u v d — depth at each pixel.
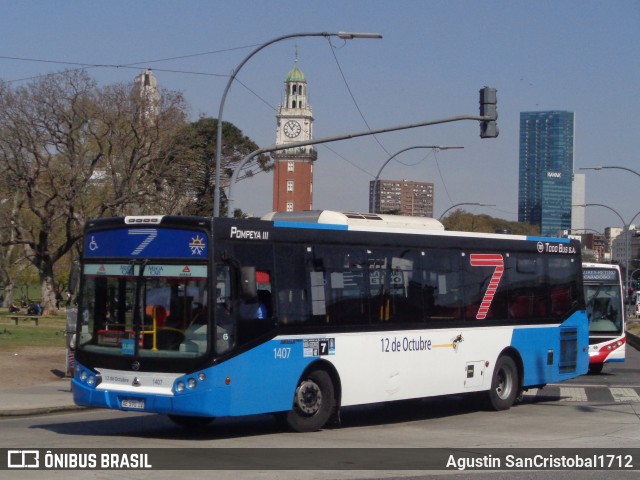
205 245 13.05
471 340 17.67
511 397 18.83
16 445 12.42
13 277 78.38
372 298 15.52
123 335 13.41
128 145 53.22
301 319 14.21
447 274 17.22
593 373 31.12
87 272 13.97
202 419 15.45
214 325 12.91
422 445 13.29
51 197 54.34
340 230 15.12
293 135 120.19
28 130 52.16
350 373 15.02
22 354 28.81
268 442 13.20
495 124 23.72
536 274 19.72
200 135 57.03
